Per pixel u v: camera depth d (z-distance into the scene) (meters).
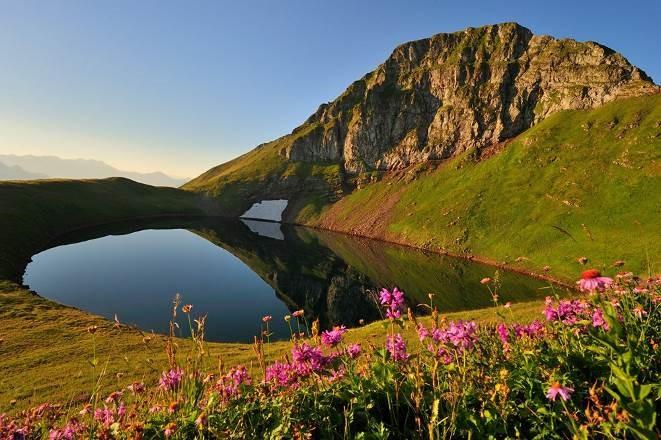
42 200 146.00
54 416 5.72
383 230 161.50
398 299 5.45
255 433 4.41
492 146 179.50
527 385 4.73
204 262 112.31
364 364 5.52
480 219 129.88
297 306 74.12
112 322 41.38
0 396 20.53
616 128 132.75
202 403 5.12
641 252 79.19
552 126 155.12
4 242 97.56
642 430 2.88
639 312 5.40
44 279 84.31
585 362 4.78
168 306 70.00
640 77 152.00
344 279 96.00
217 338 53.38
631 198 101.00
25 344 31.88
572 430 3.73
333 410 4.68
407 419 4.70
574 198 112.94
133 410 5.23
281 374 5.23
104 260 107.12
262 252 130.38
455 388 4.47
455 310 69.62
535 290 78.75
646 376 4.31
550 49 188.50
